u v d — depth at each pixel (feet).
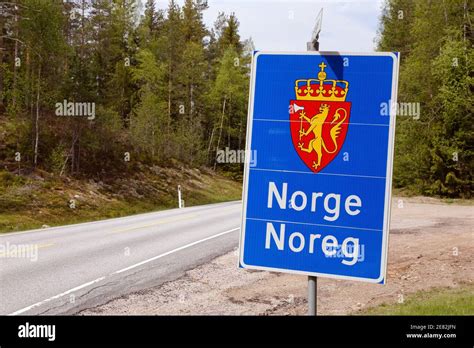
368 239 9.89
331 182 10.14
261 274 28.89
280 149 10.47
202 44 233.55
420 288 25.54
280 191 10.44
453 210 71.31
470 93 97.19
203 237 44.16
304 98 10.32
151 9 228.02
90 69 104.78
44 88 98.02
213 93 195.93
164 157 149.07
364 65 9.98
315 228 10.21
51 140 100.22
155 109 146.82
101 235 45.62
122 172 113.60
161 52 188.24
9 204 71.20
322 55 10.23
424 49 106.52
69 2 128.57
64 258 32.48
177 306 21.74
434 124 104.99
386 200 9.82
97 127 111.96
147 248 37.42
